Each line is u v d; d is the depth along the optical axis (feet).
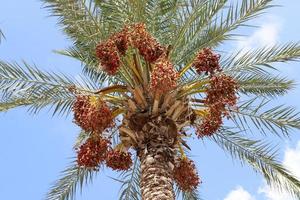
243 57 41.57
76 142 44.16
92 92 38.73
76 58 43.62
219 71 36.06
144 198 35.45
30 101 41.22
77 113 35.65
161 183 35.53
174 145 37.70
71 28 41.68
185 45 41.32
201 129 37.58
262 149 43.98
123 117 38.37
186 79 40.37
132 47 36.55
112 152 38.37
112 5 40.40
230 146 44.68
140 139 37.50
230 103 35.55
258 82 43.24
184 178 38.47
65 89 41.11
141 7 39.45
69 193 44.34
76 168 44.55
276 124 42.45
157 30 41.55
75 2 39.91
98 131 35.45
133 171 46.29
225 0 40.60
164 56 35.40
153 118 37.37
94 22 40.24
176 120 37.91
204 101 36.81
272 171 43.39
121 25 40.16
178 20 41.29
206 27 41.14
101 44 35.45
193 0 40.83
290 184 42.70
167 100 37.37
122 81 41.52
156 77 33.50
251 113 42.68
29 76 41.04
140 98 37.65
